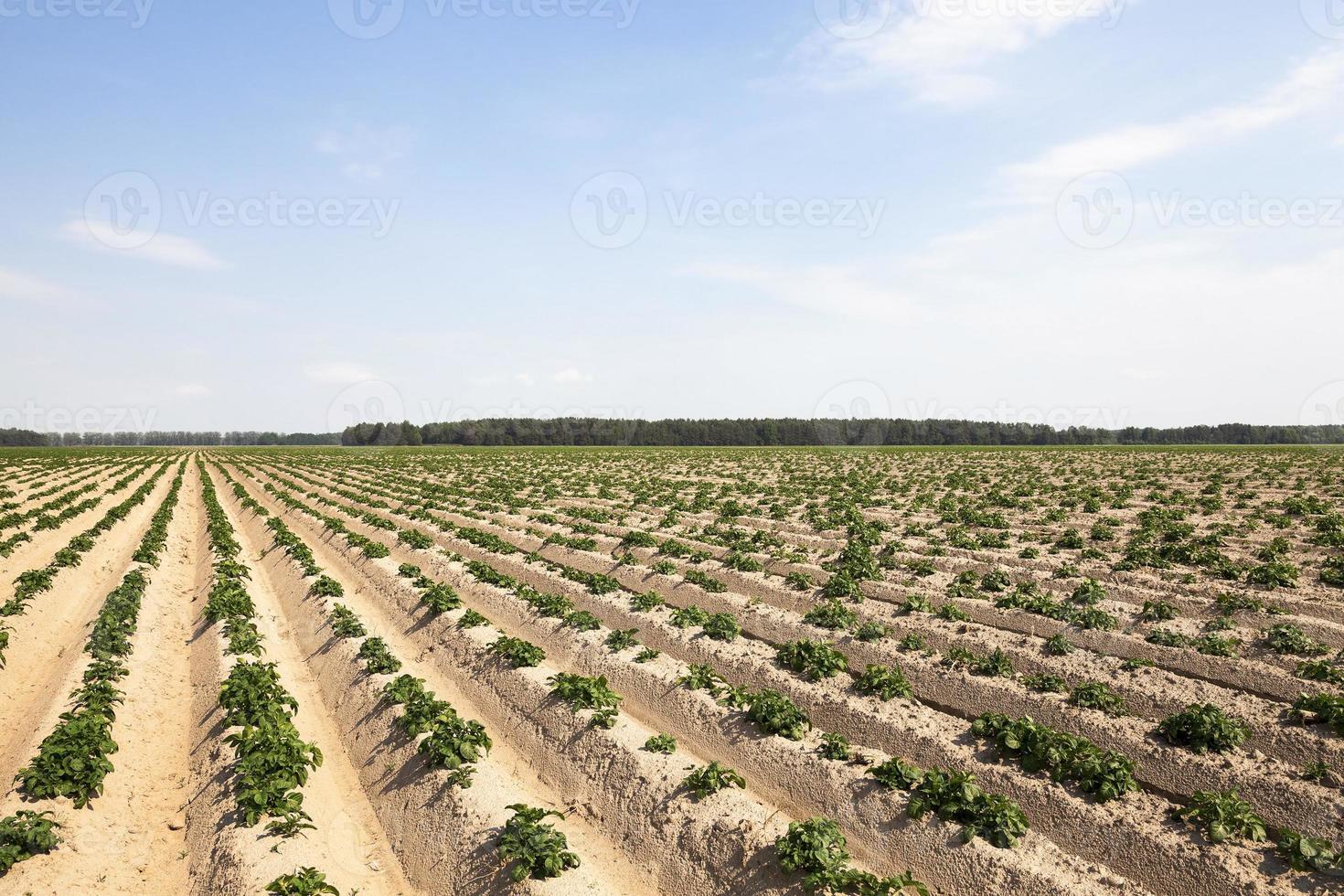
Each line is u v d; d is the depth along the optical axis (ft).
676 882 38.55
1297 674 50.67
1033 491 160.15
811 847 34.99
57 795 42.57
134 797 46.37
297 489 216.33
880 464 265.13
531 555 99.96
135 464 340.39
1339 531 94.12
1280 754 42.32
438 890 38.93
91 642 65.57
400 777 47.37
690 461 309.83
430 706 50.52
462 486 218.38
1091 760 40.14
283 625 83.35
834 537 106.73
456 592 90.68
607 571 94.02
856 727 49.57
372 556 106.42
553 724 52.08
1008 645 58.95
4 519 130.00
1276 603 65.87
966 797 37.68
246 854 38.63
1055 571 80.53
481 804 42.04
